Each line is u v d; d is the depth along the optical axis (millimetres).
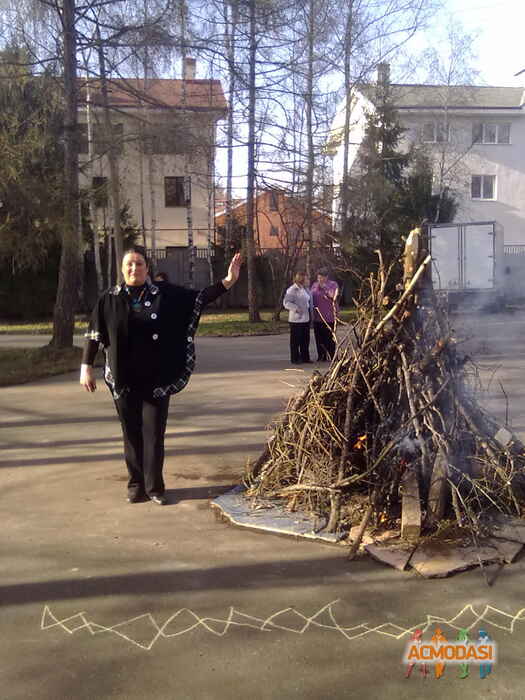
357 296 5324
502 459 4895
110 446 7020
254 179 22125
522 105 37062
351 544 4379
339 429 4957
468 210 36125
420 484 4699
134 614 3611
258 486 5215
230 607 3664
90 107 16312
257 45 19453
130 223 32344
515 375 10641
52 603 3736
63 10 13500
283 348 16109
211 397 9555
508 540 4359
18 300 28406
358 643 3314
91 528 4793
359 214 25125
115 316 5055
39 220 13328
